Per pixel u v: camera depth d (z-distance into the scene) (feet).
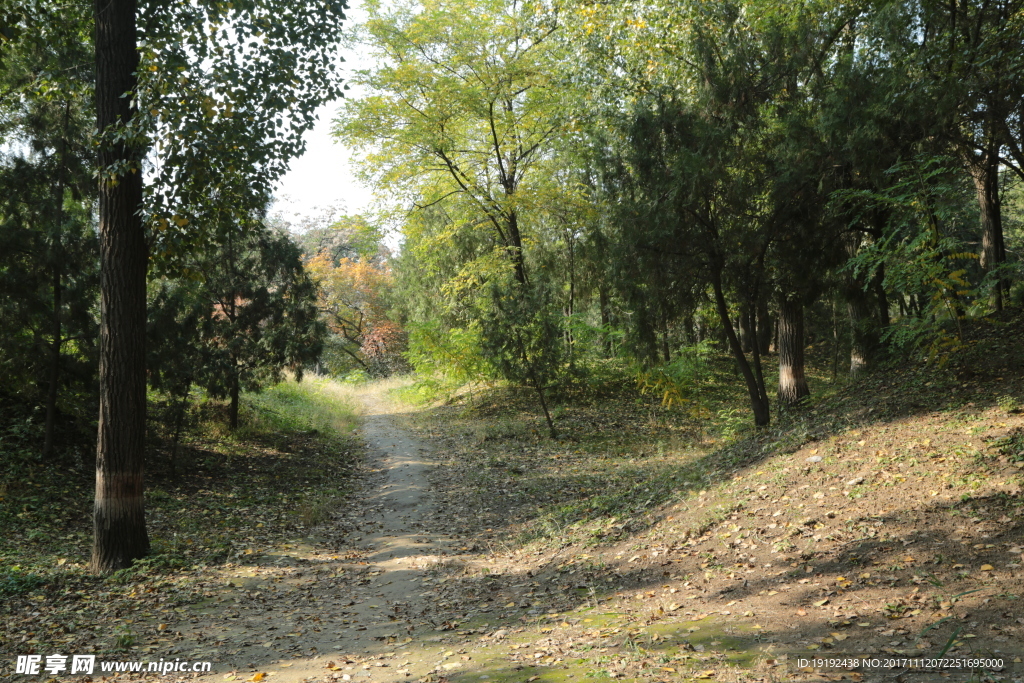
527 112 65.62
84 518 34.32
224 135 28.86
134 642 19.21
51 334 39.96
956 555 16.31
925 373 32.01
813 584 16.98
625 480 40.57
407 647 18.03
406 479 47.67
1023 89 30.42
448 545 31.01
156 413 54.44
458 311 80.69
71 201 44.27
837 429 29.50
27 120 39.73
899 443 24.93
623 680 13.07
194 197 28.76
